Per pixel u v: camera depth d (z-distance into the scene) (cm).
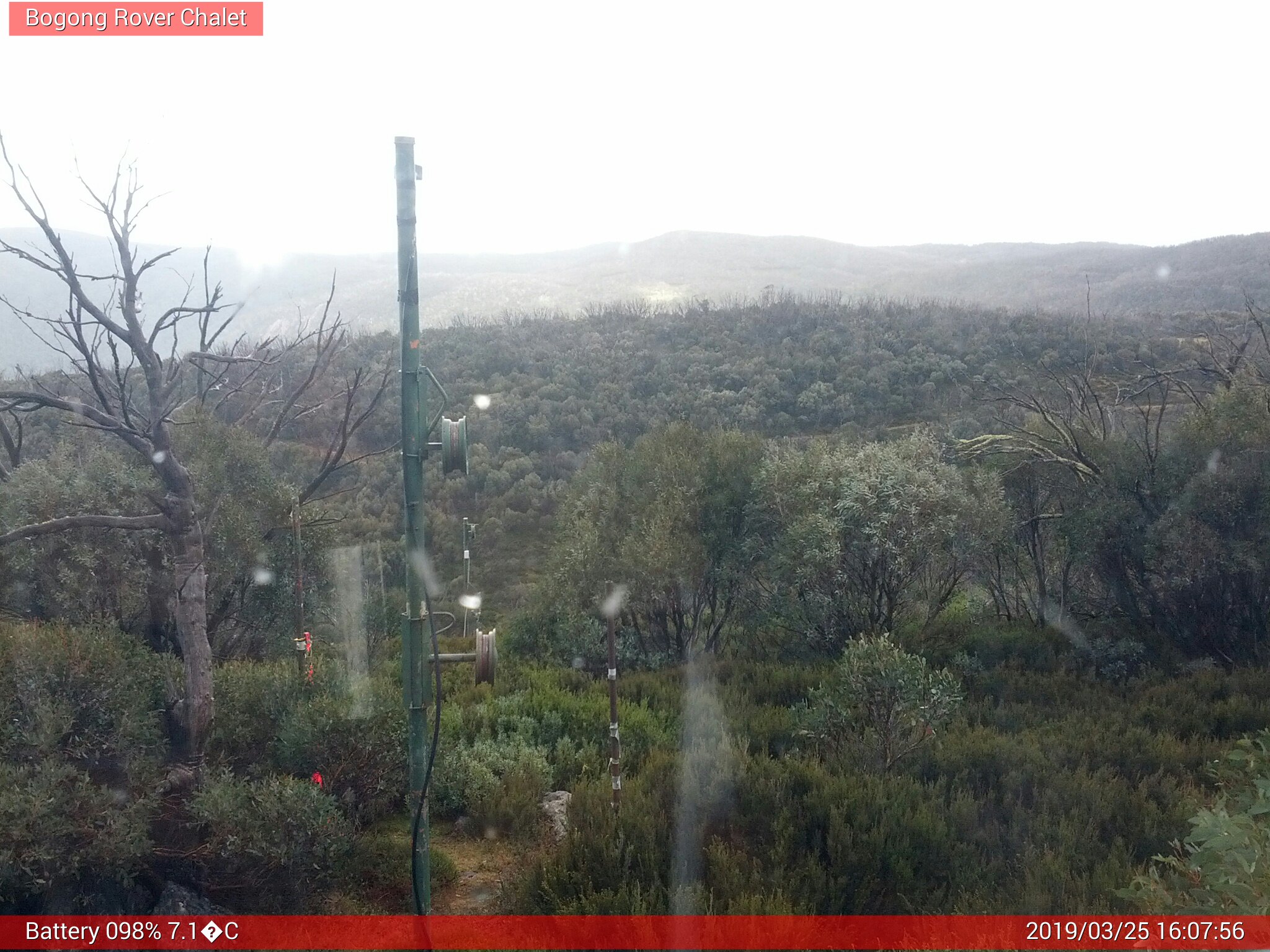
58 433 1180
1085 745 764
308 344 1977
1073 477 1345
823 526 1209
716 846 564
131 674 604
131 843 493
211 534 837
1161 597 1210
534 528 2348
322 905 575
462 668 1273
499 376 3008
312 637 867
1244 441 1098
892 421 2600
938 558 1246
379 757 706
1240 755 574
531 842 694
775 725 860
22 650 565
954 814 601
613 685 662
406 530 523
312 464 1842
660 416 2642
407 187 514
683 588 1351
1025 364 2866
